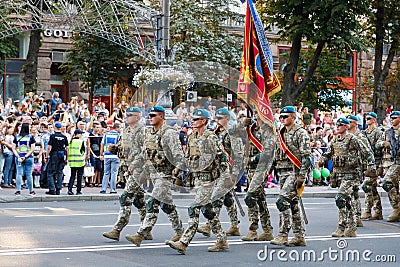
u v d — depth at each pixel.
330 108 40.84
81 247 13.11
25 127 22.14
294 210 13.93
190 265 11.75
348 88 44.16
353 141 15.23
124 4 29.02
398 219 18.17
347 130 15.44
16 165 21.97
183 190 13.45
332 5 33.41
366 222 18.03
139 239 13.32
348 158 15.22
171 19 36.00
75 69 37.16
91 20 30.00
